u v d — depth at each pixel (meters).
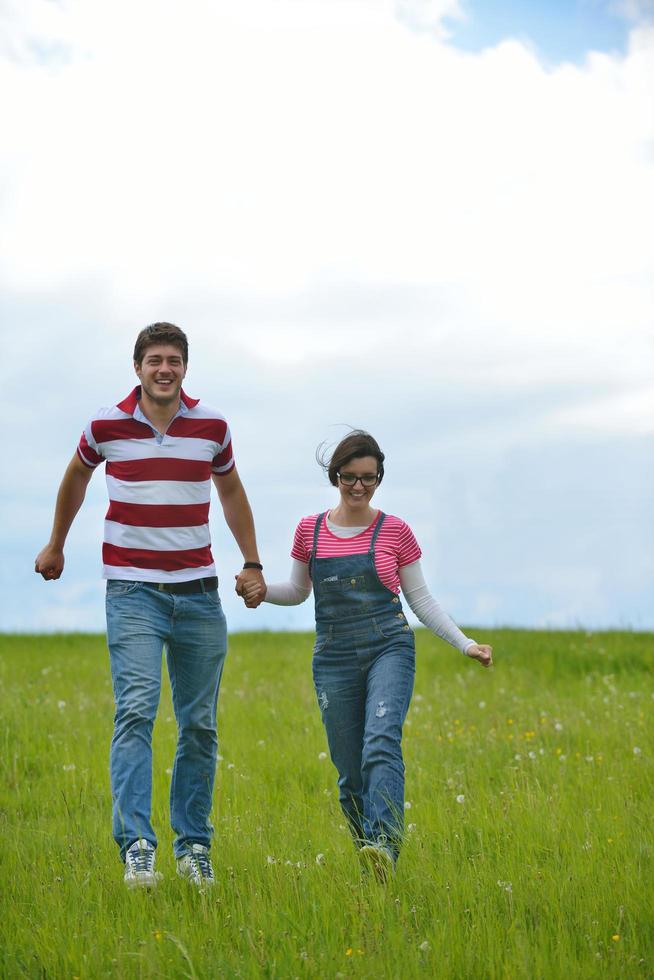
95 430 9.30
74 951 7.15
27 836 10.59
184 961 7.02
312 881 8.47
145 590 9.07
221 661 9.45
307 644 30.30
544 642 27.02
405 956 6.92
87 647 28.81
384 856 8.48
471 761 14.09
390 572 9.43
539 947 7.12
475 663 24.58
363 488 9.41
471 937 7.18
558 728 15.60
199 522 9.31
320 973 6.75
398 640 9.39
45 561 9.84
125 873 8.55
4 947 7.32
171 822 9.32
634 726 15.77
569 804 11.07
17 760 14.56
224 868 9.16
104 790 12.80
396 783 8.81
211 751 9.39
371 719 9.02
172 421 9.33
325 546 9.55
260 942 7.20
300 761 14.02
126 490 9.16
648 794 11.66
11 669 23.36
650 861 8.94
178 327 9.38
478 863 8.99
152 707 8.91
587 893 8.09
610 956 7.00
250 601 9.88
